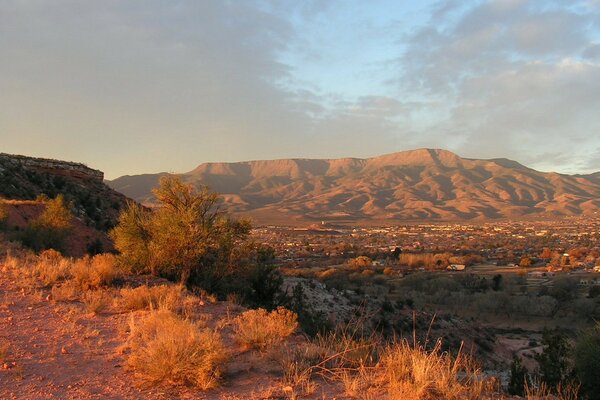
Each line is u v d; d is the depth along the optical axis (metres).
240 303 13.13
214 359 6.23
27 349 7.32
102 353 7.23
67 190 46.34
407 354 6.31
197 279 15.49
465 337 36.56
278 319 8.62
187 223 15.35
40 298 10.80
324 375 6.33
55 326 8.75
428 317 37.22
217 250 15.98
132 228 15.78
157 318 8.60
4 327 8.50
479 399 5.49
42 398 5.46
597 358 7.72
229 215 16.95
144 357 6.45
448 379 5.74
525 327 54.31
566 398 6.61
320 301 28.25
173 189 16.33
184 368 5.95
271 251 17.86
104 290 12.19
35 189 43.16
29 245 24.42
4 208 28.42
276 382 6.05
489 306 62.12
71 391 5.70
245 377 6.25
